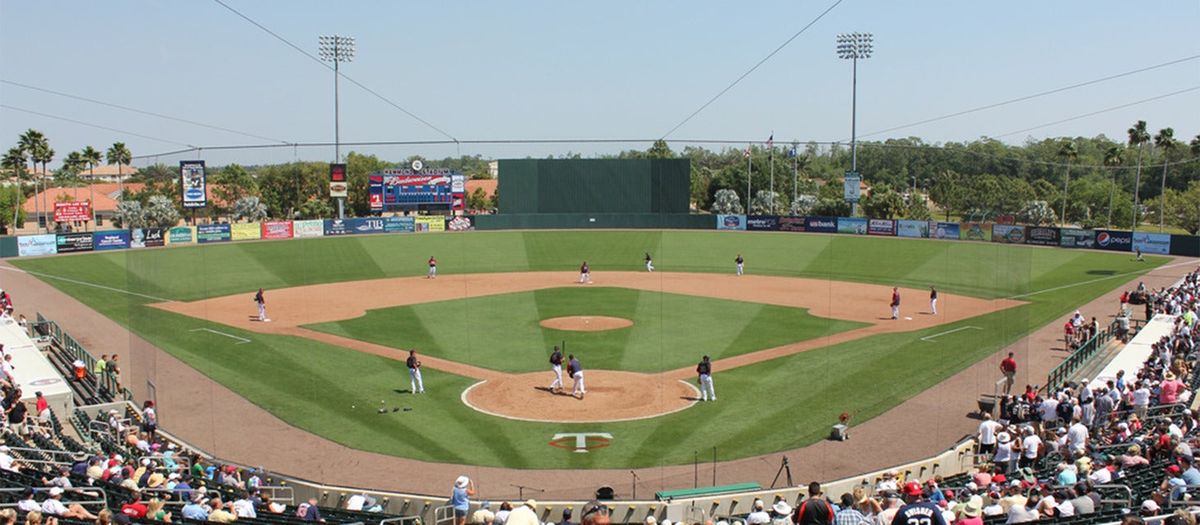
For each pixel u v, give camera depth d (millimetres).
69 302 53500
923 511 12633
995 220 53469
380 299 55719
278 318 48094
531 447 26234
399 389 32719
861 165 136375
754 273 69750
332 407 30188
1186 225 111062
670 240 90188
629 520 20172
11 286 59562
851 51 92000
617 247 85312
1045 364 36031
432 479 23500
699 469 24203
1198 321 38406
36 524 13430
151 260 42062
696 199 132250
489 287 61688
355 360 37469
